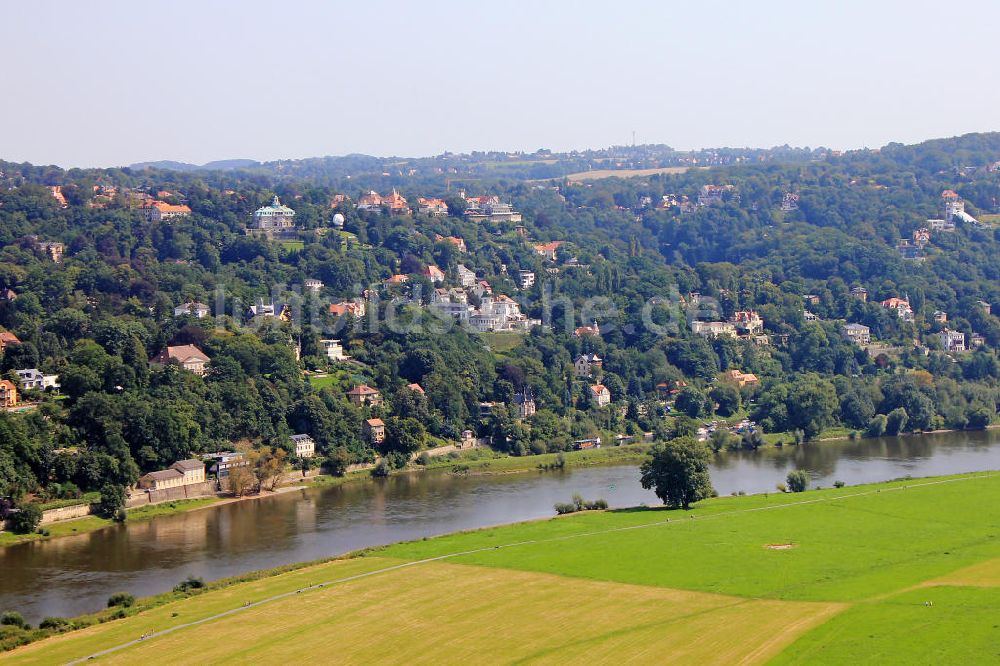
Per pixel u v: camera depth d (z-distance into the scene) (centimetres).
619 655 19538
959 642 19250
